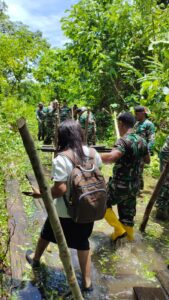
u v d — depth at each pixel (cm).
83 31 1213
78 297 229
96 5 1216
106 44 1214
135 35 1102
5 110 1286
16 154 839
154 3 898
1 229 412
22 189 595
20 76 2023
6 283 312
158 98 767
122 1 1109
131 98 1093
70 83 1432
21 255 362
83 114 729
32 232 423
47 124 1090
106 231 462
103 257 390
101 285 331
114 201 404
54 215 207
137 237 448
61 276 336
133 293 321
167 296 310
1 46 1750
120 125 396
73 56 1345
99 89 1261
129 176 392
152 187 680
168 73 696
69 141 292
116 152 374
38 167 193
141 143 388
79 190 275
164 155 493
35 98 2311
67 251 218
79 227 298
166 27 876
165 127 818
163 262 387
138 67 1158
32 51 1911
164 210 509
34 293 303
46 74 1959
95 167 291
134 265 376
